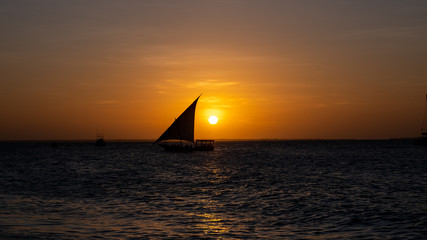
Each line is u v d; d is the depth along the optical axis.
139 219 25.42
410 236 21.41
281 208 29.72
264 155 125.62
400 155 116.25
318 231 22.53
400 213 27.59
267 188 41.84
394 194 36.88
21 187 42.44
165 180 50.53
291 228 23.23
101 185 44.69
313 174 58.44
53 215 26.34
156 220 25.17
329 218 26.05
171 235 21.38
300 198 34.69
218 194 37.31
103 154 137.75
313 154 130.50
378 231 22.53
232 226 23.64
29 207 29.36
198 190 40.25
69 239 20.27
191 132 109.38
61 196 35.62
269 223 24.53
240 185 44.69
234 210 28.88
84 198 34.53
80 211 28.02
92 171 65.44
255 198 34.78
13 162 90.69
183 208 29.66
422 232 22.27
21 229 22.08
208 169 69.62
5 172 62.69
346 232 22.30
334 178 52.22
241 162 89.50
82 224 23.69
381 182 47.00
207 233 21.88
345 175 56.41
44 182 47.84
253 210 28.89
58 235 21.00
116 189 41.06
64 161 95.19
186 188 41.94
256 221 25.09
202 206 30.61
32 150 190.12
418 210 28.66
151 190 40.22
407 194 36.81
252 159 102.12
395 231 22.53
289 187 42.72
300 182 47.59
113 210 28.61
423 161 87.00
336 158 103.62
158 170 67.44
